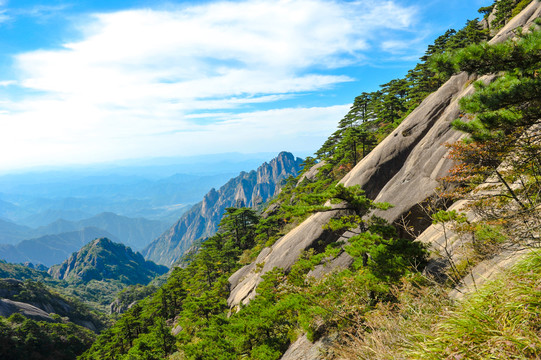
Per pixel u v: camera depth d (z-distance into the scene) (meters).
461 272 5.30
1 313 76.06
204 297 33.75
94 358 52.53
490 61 4.07
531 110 3.86
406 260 8.62
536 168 4.50
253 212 55.84
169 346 35.28
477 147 5.24
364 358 3.37
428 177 17.25
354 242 10.28
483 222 5.27
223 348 21.14
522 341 2.14
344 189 10.71
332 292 8.65
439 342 2.61
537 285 2.52
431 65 4.58
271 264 25.05
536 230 3.71
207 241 59.16
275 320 15.41
